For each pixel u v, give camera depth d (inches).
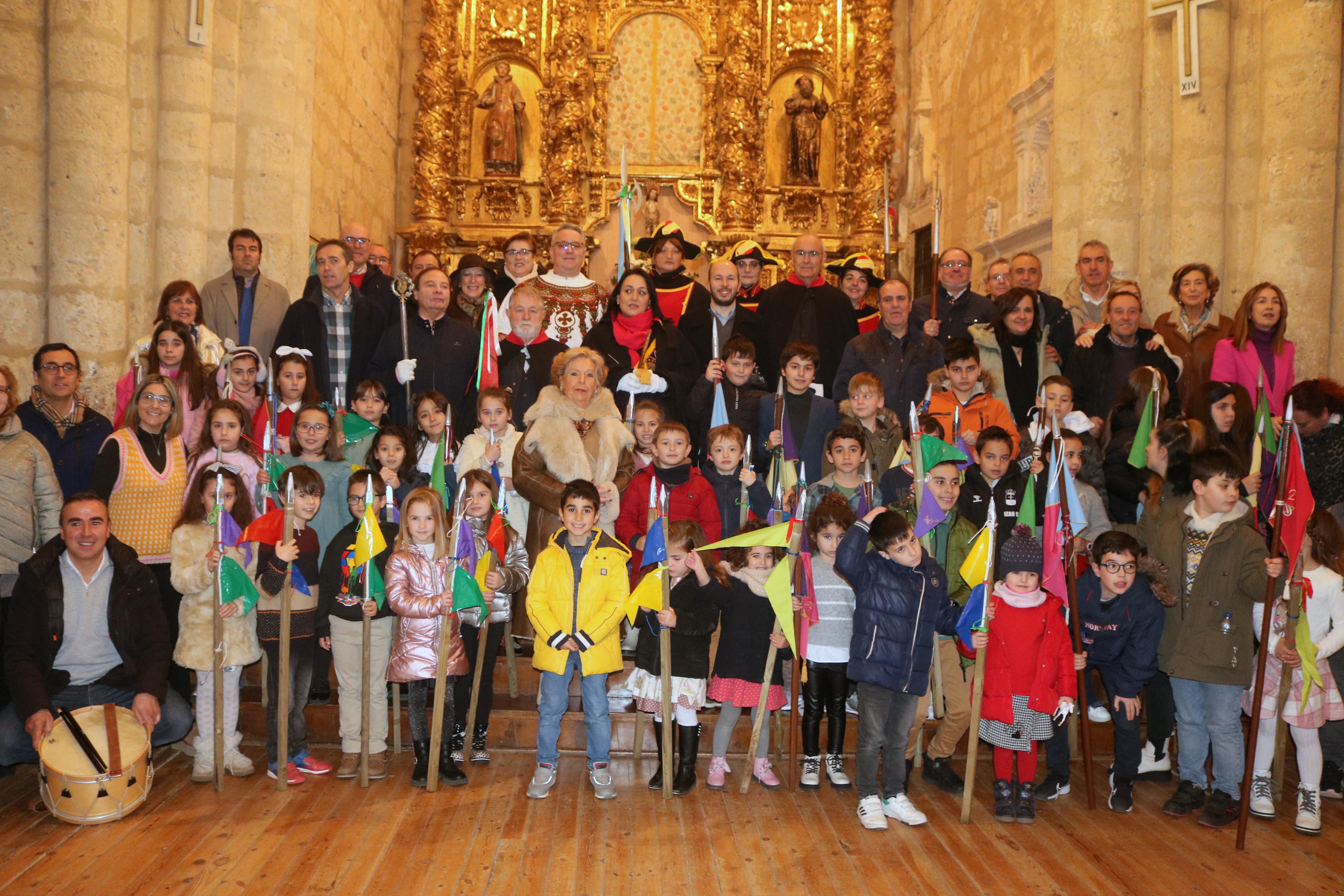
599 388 218.2
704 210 564.4
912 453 197.8
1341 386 209.5
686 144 572.1
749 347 232.7
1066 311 257.1
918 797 187.8
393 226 548.1
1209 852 164.6
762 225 568.7
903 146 561.0
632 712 213.5
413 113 561.3
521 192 558.9
